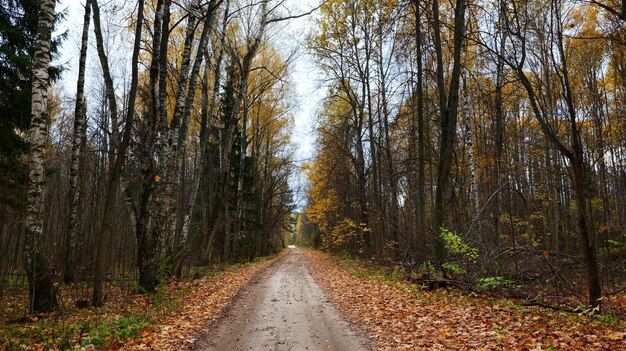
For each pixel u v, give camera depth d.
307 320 8.62
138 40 10.14
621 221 19.55
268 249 51.34
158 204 13.14
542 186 22.14
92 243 13.52
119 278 15.26
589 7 10.20
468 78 18.91
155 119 12.38
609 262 12.27
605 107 18.80
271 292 13.05
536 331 6.38
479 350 5.71
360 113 27.27
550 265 9.63
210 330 7.84
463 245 10.77
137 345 6.50
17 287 12.38
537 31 8.33
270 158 41.62
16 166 12.68
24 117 13.54
